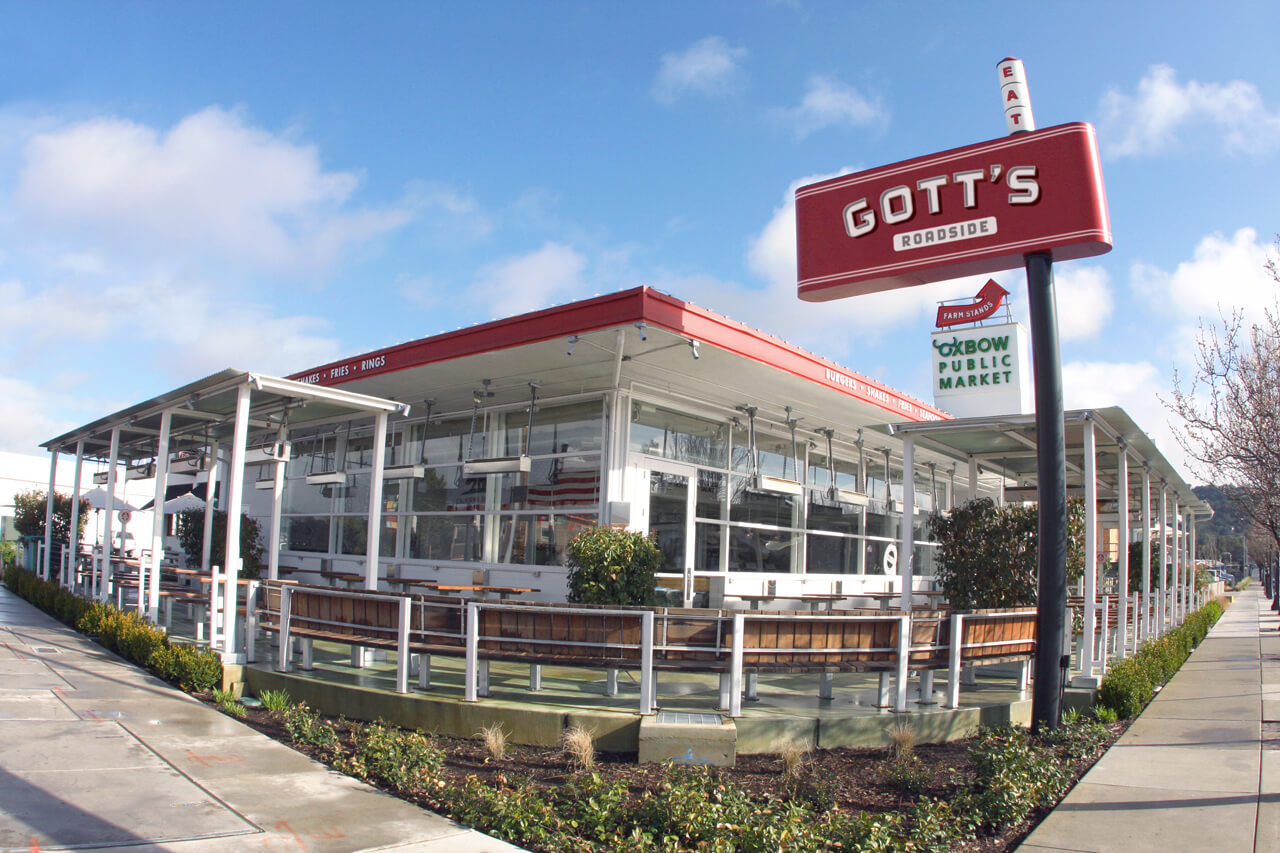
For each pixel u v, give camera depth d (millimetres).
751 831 4742
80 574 15859
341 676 8500
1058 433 7809
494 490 13656
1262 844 5113
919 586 19641
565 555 12430
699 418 13945
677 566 13070
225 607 8914
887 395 14281
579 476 12539
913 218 8523
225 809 5176
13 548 24984
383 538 15305
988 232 8109
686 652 7195
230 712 7832
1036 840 5219
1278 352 10344
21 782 5426
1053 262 8039
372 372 12367
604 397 12359
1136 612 13195
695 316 9750
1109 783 6496
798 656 7328
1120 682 9156
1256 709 9539
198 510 15625
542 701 7730
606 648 7211
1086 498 9445
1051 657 7777
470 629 7402
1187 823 5523
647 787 5895
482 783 5566
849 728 7266
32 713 7270
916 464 20594
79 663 9789
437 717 7340
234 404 10719
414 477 13969
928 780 6223
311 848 4621
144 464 16875
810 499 16406
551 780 6078
